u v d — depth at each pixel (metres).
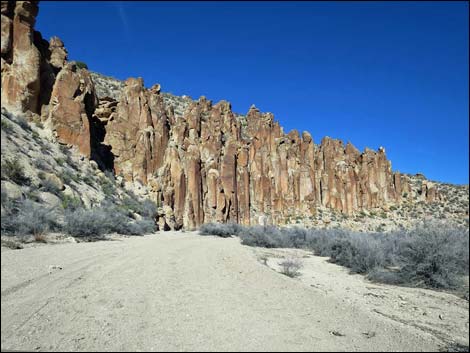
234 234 35.97
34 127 28.41
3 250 11.06
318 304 7.72
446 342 6.73
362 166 80.56
